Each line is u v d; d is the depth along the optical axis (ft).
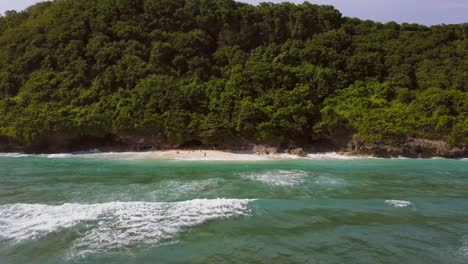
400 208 58.44
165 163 122.42
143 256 38.17
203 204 58.08
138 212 53.31
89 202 60.39
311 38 216.95
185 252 39.37
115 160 131.23
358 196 66.80
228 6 222.69
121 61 177.37
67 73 174.09
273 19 218.59
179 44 194.18
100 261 36.86
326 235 45.29
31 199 62.95
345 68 192.95
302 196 65.67
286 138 155.63
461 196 68.39
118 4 204.44
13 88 177.17
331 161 130.93
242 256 38.58
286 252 39.78
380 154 147.84
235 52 201.16
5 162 124.36
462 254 40.04
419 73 191.01
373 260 38.04
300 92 165.17
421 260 38.27
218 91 165.99
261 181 80.07
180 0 220.64
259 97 165.37
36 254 38.52
